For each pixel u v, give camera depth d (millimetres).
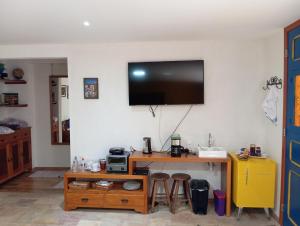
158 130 3723
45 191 4090
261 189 3047
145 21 2604
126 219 3146
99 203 3330
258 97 3557
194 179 3645
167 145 3721
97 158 3818
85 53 3729
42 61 4875
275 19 2547
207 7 2209
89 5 2152
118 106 3750
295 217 2611
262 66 3508
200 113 3656
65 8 2219
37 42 3559
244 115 3604
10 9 2234
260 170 3029
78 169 3547
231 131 3633
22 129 4914
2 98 5039
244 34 3186
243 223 3025
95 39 3402
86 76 3750
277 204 3053
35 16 2420
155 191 3434
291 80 2715
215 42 3568
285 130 2850
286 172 2830
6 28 2828
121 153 3438
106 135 3793
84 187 3342
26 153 5066
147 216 3219
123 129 3770
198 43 3584
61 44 3701
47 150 5371
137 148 3764
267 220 3094
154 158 3271
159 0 2049
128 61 3688
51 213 3311
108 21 2596
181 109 3674
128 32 3047
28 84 5219
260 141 3572
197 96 3518
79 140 3824
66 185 3361
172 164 3736
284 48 2863
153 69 3547
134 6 2178
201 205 3242
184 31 3021
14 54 3748
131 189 3322
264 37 3365
